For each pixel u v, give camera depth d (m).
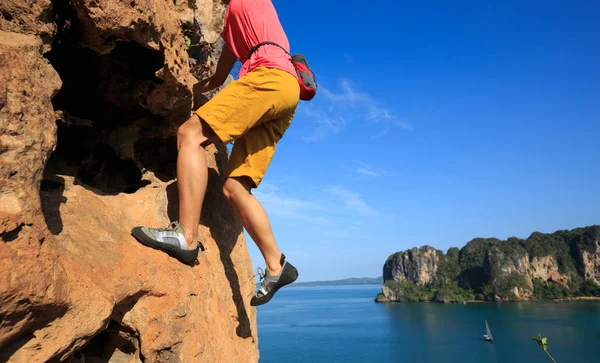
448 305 170.88
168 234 2.29
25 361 1.36
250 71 2.43
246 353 2.98
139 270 2.06
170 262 2.30
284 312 182.00
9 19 1.65
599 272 182.50
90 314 1.55
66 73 2.53
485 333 98.38
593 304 148.75
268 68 2.38
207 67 4.16
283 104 2.42
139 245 2.25
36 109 1.50
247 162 2.50
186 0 3.63
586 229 198.62
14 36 1.57
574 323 105.94
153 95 2.69
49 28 1.80
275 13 2.65
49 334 1.42
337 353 79.31
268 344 91.19
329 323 131.12
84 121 2.71
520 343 84.12
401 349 82.69
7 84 1.39
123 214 2.48
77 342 1.52
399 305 184.50
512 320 116.44
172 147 3.18
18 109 1.42
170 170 3.29
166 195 2.92
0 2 1.60
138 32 2.23
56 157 2.71
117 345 2.09
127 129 2.94
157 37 2.36
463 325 112.75
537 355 73.00
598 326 99.12
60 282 1.42
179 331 2.15
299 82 2.62
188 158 2.29
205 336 2.35
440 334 100.19
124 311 1.97
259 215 2.53
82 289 1.54
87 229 2.04
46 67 1.66
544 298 171.38
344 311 172.50
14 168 1.36
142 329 2.01
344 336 100.81
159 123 2.98
